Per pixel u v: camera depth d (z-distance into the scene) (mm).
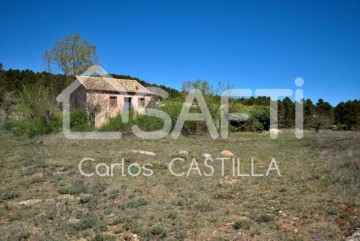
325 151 14875
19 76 61062
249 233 5898
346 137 19938
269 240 5582
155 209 7297
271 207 7332
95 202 7887
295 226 6160
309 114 40500
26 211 7406
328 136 21562
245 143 20312
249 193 8609
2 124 32031
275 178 10211
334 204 7273
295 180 9773
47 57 29891
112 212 7211
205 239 5742
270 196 8180
